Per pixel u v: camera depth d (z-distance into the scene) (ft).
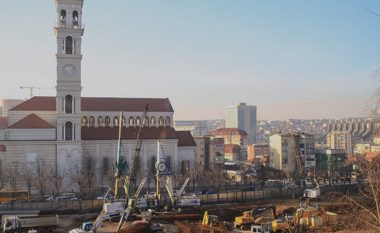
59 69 566.36
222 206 474.08
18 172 546.67
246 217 375.04
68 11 562.66
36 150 564.30
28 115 577.02
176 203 465.47
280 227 328.08
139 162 629.51
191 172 650.43
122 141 634.84
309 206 381.81
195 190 591.78
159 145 510.99
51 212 436.76
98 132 632.79
